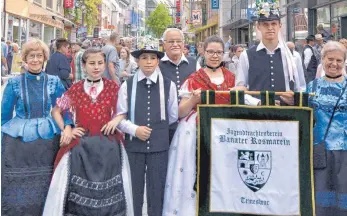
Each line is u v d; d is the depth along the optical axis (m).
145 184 4.05
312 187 3.59
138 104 3.89
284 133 3.62
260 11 4.14
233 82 4.16
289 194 3.61
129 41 10.61
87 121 3.76
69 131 3.75
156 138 3.88
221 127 3.69
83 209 3.57
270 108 3.64
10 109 3.91
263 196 3.63
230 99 3.69
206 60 4.12
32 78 3.93
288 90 4.07
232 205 3.67
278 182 3.63
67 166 3.67
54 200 3.64
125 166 3.82
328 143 3.65
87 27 41.47
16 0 22.89
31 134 3.79
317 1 16.56
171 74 4.57
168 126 3.97
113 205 3.63
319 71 5.86
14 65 14.99
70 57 10.00
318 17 17.66
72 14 38.06
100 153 3.68
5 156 3.74
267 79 4.12
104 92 3.88
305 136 3.62
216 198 3.68
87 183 3.61
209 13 43.09
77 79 8.27
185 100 3.90
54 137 3.88
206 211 3.68
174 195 3.81
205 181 3.70
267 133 3.64
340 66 3.68
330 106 3.65
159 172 3.89
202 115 3.71
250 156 3.65
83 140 3.71
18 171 3.74
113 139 3.79
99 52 3.87
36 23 27.22
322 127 3.68
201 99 3.71
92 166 3.65
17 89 3.87
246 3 26.12
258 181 3.64
